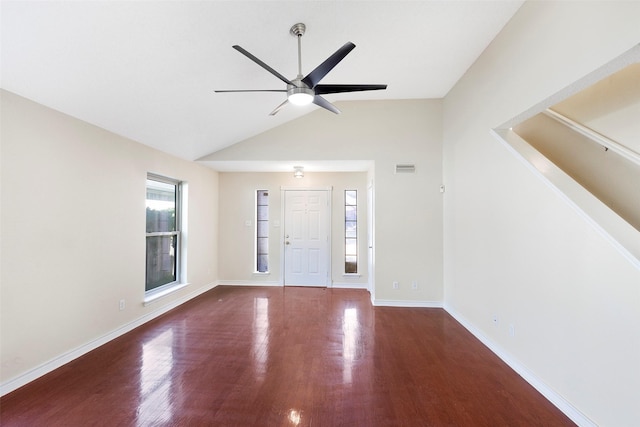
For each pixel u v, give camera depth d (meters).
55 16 1.66
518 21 2.38
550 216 2.12
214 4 1.91
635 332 1.52
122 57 2.11
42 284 2.36
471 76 3.31
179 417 1.91
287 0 2.04
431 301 4.29
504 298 2.71
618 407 1.61
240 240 5.59
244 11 2.04
